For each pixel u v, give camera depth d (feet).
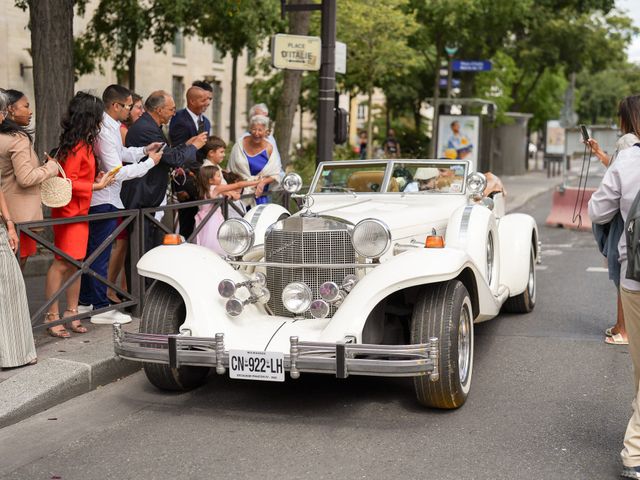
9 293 18.26
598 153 20.63
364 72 69.31
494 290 21.58
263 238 21.18
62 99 34.76
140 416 17.15
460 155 76.33
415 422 16.69
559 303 29.40
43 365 18.71
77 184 20.61
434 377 15.94
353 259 17.99
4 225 18.22
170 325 17.75
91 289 22.70
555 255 41.93
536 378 19.94
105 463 14.56
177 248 18.35
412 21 67.36
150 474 14.05
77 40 61.26
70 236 20.68
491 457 14.76
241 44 62.80
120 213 21.90
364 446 15.34
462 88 88.84
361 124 138.41
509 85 111.96
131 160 22.86
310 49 34.58
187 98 27.78
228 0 54.80
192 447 15.33
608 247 15.43
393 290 16.46
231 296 16.92
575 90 184.55
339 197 23.49
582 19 99.40
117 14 59.31
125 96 22.31
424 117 99.40
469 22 75.77
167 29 60.80
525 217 26.40
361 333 16.33
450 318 16.58
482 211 20.38
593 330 25.14
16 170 19.12
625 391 18.88
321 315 16.74
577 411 17.40
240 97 108.88
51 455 14.96
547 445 15.39
